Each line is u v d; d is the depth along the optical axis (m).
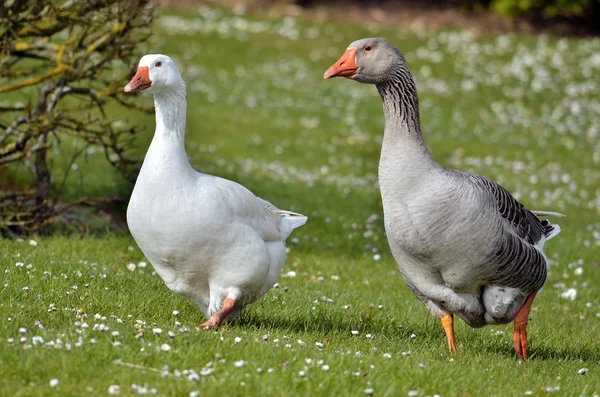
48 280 9.57
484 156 25.45
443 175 7.98
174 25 37.84
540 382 7.71
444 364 7.79
